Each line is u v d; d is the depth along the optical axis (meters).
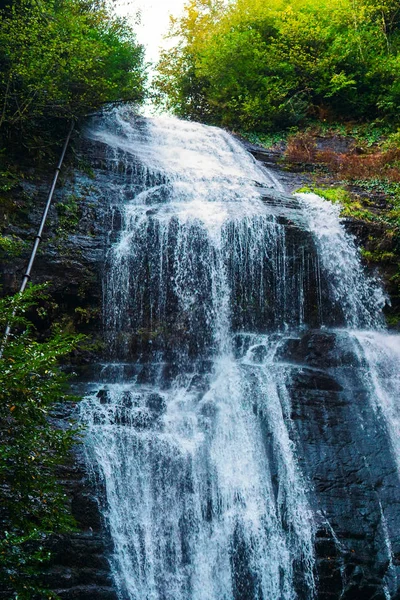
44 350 6.34
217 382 10.16
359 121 20.33
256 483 9.09
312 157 18.14
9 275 10.87
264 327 12.09
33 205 12.19
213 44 20.84
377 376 10.97
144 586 7.80
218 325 11.74
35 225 11.84
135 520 8.20
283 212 13.60
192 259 12.15
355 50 20.91
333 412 10.05
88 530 7.82
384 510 9.13
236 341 11.65
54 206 12.34
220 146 17.72
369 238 13.91
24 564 5.98
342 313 12.80
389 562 8.67
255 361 11.12
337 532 8.73
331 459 9.50
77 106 14.30
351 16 21.80
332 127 20.09
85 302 11.45
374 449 9.82
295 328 12.31
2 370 5.89
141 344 11.19
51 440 6.14
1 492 6.18
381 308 13.32
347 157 18.11
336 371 10.78
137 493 8.42
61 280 11.29
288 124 20.00
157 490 8.57
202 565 8.26
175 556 8.21
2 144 13.03
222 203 13.41
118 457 8.55
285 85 20.22
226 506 8.81
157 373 10.66
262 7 21.89
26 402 6.02
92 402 9.43
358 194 15.94
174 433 9.22
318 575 8.29
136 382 10.55
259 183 15.35
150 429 9.17
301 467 9.30
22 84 13.34
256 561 8.41
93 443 8.56
